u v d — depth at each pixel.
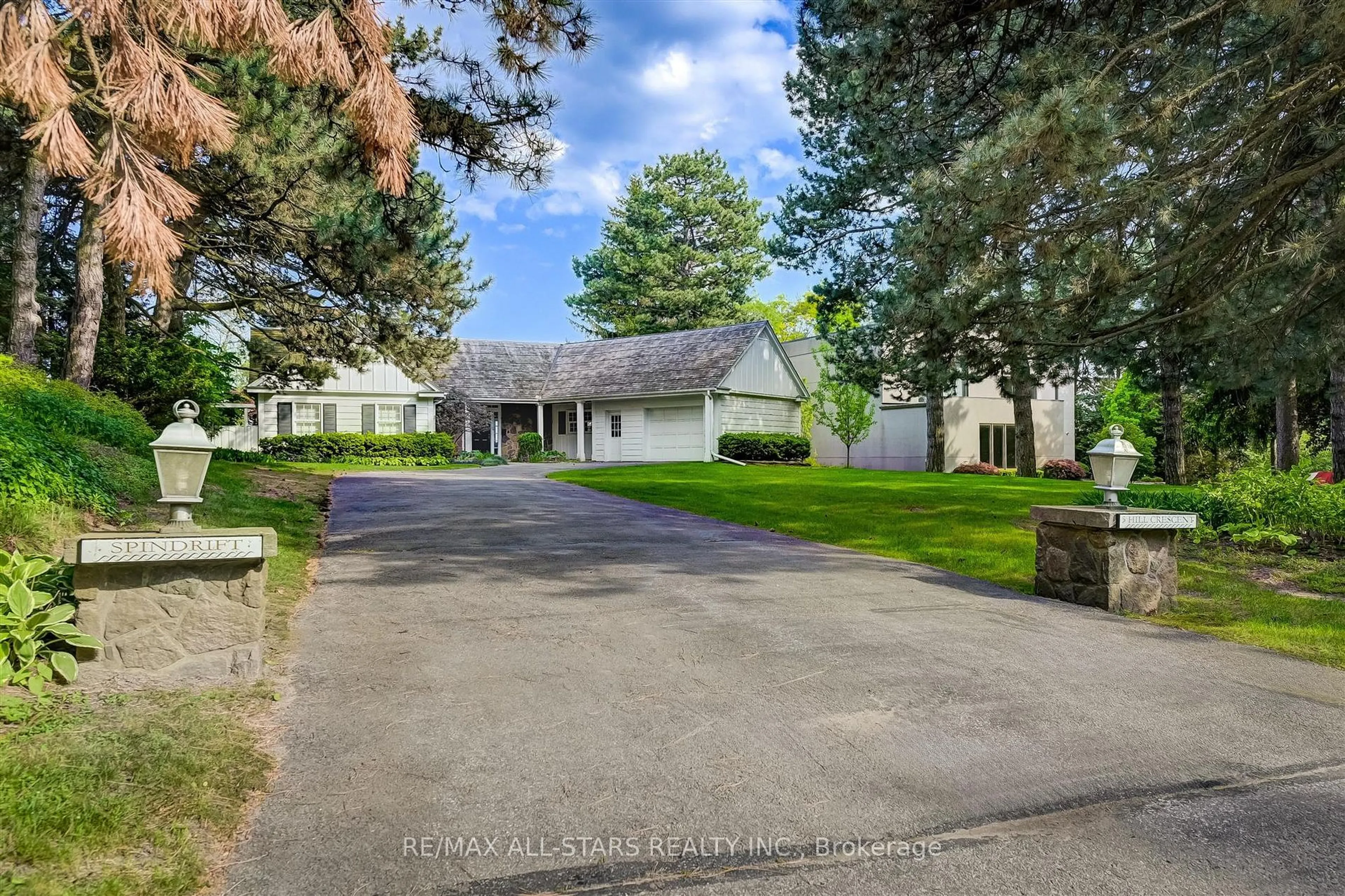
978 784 3.12
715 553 8.30
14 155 10.67
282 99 10.42
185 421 4.16
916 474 19.70
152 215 3.62
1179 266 8.59
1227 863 2.58
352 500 12.26
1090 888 2.43
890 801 2.97
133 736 3.09
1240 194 8.34
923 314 8.20
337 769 3.12
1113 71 7.26
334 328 17.66
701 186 46.09
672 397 27.39
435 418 30.05
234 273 15.29
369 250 10.95
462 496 13.18
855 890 2.40
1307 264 7.93
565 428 32.44
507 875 2.44
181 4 3.80
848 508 12.26
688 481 16.83
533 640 4.90
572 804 2.89
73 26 4.20
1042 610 6.11
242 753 3.16
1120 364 11.20
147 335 15.73
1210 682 4.43
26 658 3.56
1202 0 7.25
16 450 5.98
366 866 2.47
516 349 33.88
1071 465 26.22
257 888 2.34
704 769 3.20
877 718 3.78
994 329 8.49
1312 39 6.92
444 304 16.94
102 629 3.82
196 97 3.81
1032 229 7.55
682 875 2.46
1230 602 6.46
